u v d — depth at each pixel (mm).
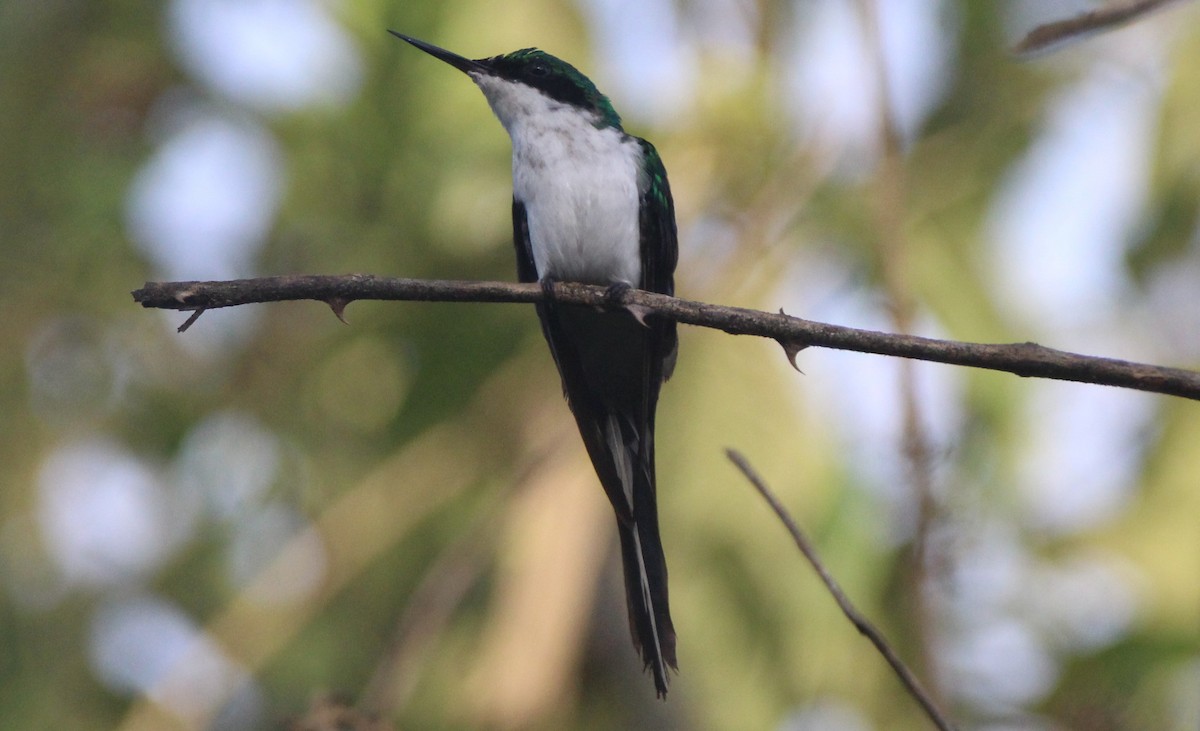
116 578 15125
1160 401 11500
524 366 11648
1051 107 11500
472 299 6438
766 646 10500
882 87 7938
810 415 10375
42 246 13750
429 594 9375
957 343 5539
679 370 10523
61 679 14609
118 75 13625
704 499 10305
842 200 10570
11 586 14703
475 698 9055
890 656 5719
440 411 12125
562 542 9164
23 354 14000
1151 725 10695
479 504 11539
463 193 11555
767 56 10844
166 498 15211
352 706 8203
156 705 11867
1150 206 11242
